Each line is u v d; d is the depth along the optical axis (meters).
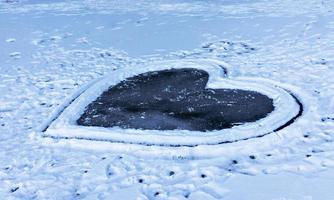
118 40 13.10
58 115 8.18
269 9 14.94
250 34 12.20
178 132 6.88
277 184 5.33
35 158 6.68
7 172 6.36
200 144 6.47
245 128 6.73
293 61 9.55
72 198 5.61
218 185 5.49
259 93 8.12
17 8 19.31
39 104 8.86
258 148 6.21
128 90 9.07
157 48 11.94
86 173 6.14
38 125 7.84
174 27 13.84
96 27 14.82
